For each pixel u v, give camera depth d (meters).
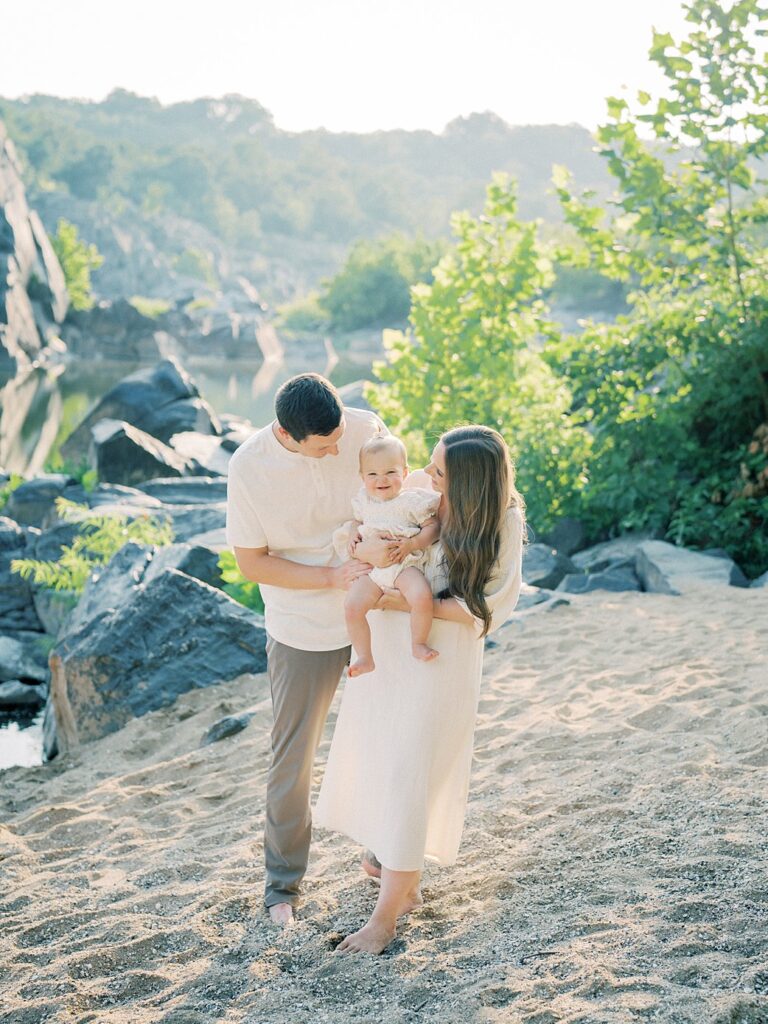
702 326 12.56
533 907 3.48
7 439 28.22
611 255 13.30
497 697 6.32
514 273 13.70
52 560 11.59
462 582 3.30
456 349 13.59
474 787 4.85
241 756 5.76
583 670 6.63
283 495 3.59
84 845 4.84
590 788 4.51
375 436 3.61
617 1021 2.65
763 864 3.54
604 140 12.72
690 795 4.26
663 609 8.25
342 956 3.31
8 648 9.80
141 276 158.50
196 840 4.65
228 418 27.14
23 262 64.69
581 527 12.58
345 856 4.21
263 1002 3.09
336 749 3.64
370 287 105.19
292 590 3.66
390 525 3.33
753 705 5.29
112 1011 3.18
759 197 12.77
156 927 3.74
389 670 3.45
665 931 3.15
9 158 67.56
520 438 12.87
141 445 18.20
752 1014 2.65
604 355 13.02
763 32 11.79
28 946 3.75
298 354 89.06
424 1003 2.98
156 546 9.01
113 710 6.82
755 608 8.10
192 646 7.05
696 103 12.17
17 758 7.61
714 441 12.77
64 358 67.12
